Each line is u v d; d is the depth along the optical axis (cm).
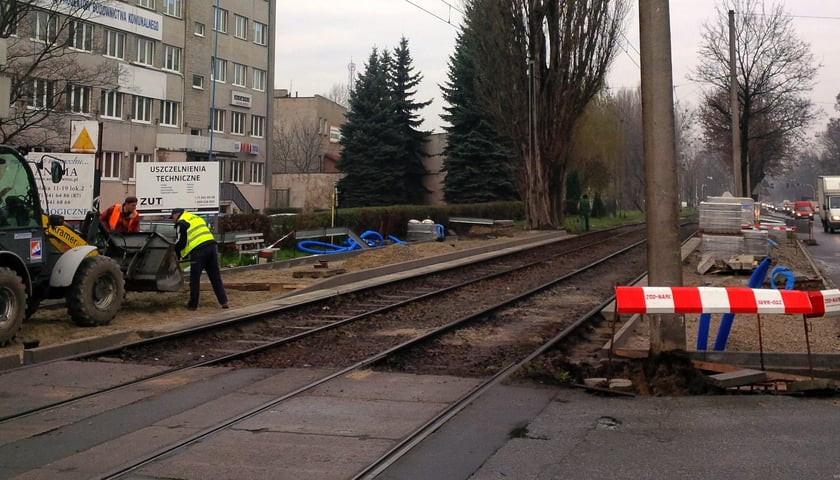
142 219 2466
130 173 4538
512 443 631
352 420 707
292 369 952
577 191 6575
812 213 6869
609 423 688
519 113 4366
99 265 1241
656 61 902
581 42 4200
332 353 1072
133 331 1159
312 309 1504
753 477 545
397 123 6016
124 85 4419
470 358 1037
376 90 5953
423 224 3612
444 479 548
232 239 2425
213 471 568
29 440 651
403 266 2317
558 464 578
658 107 902
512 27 4228
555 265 2600
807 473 552
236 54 5475
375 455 604
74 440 650
